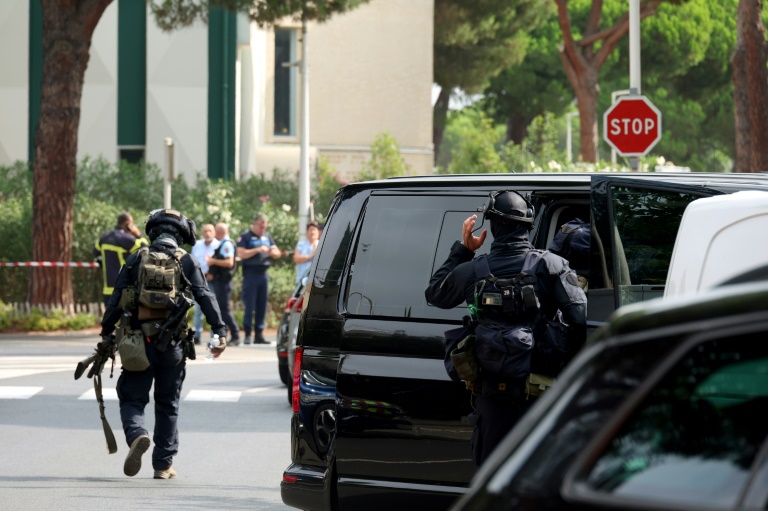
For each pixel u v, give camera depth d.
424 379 13.82
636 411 5.37
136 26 73.06
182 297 20.08
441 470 13.73
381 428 14.06
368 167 77.25
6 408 28.73
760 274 6.15
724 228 11.52
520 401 13.09
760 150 49.66
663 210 12.92
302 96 60.09
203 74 72.94
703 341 5.34
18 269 54.16
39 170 51.34
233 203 63.44
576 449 5.35
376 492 14.08
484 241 14.28
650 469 5.33
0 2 73.31
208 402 30.23
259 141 80.44
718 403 5.63
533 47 141.75
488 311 13.23
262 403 30.11
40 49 73.25
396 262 14.42
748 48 49.84
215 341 20.41
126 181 65.31
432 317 13.95
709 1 141.75
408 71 84.56
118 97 73.31
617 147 32.88
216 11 72.50
